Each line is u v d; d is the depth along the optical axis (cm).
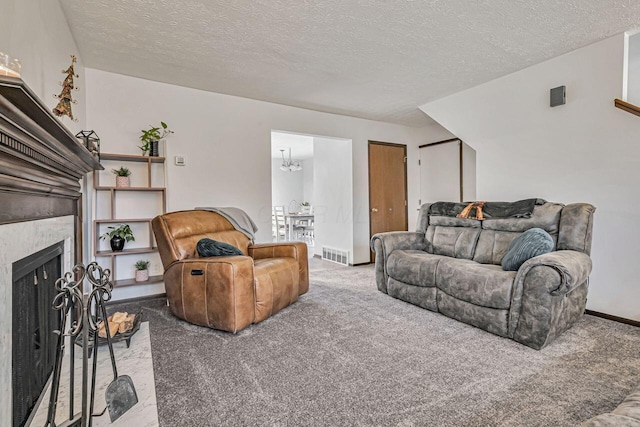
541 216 268
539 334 204
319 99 414
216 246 264
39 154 116
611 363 188
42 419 123
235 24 240
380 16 230
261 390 163
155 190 344
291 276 293
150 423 120
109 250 328
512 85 337
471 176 480
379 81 356
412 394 158
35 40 168
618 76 262
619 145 264
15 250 103
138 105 340
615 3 218
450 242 329
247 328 245
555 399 153
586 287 255
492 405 149
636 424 66
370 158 521
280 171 987
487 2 215
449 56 296
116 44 269
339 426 136
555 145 305
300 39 263
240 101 402
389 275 329
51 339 156
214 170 384
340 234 534
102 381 144
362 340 222
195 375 177
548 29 251
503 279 226
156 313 282
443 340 222
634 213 257
